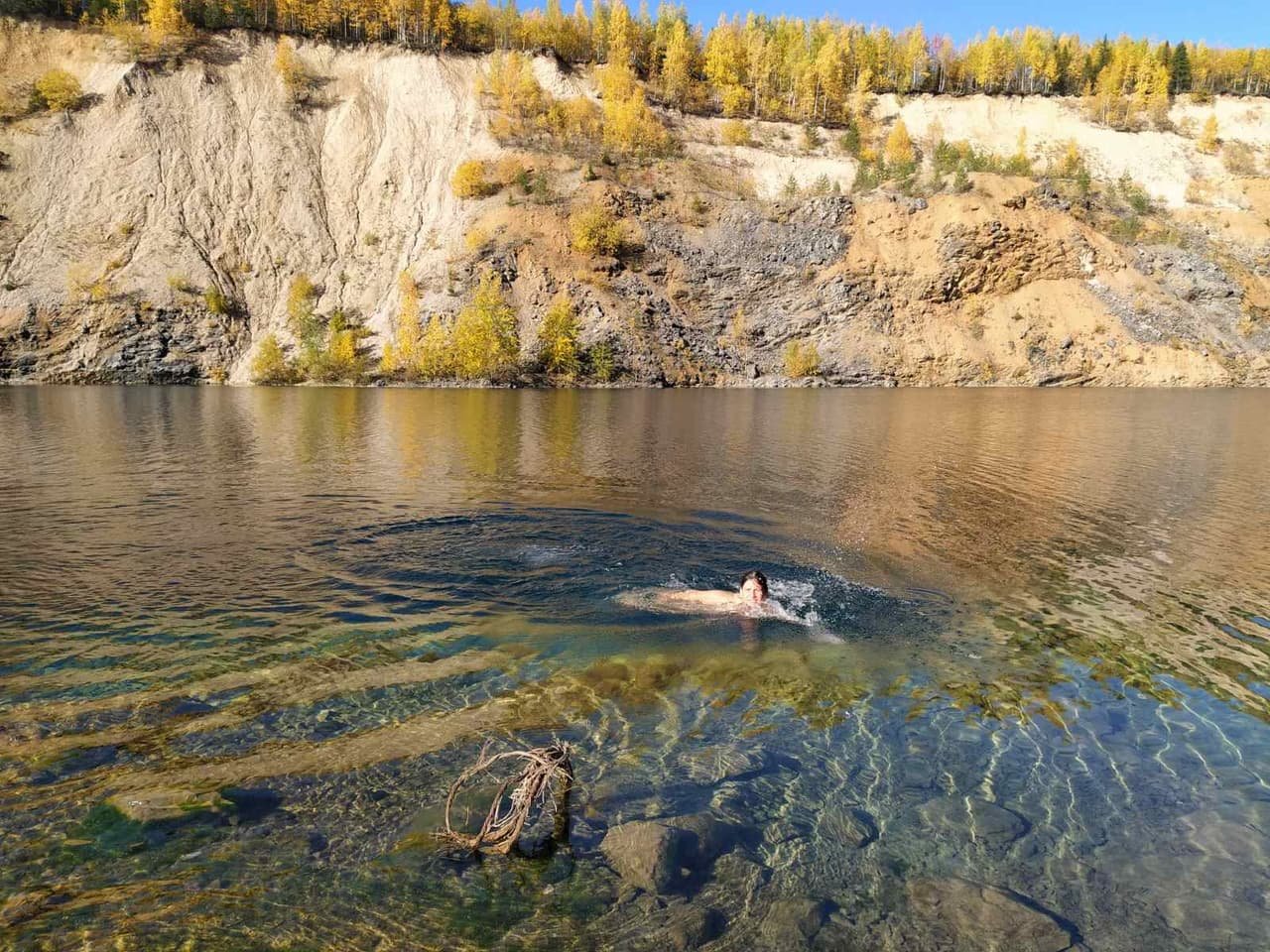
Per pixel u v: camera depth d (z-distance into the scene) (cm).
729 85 10919
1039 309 7781
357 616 993
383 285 7700
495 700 771
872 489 1922
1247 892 526
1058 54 11881
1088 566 1279
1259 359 7569
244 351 6988
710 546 1355
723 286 7794
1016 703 795
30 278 6862
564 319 6669
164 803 583
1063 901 516
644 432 3194
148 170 7894
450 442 2798
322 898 501
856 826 592
